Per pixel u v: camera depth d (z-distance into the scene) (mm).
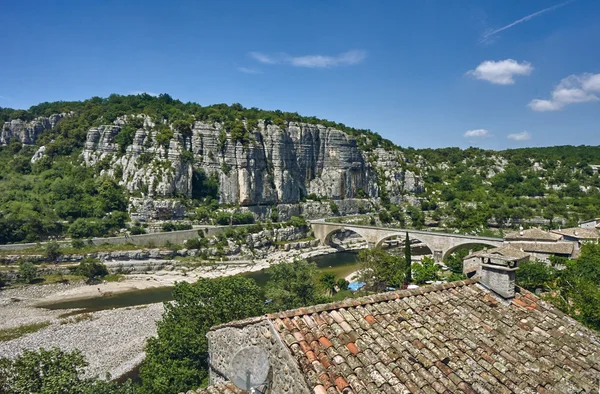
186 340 33312
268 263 135750
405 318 15156
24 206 131875
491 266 17891
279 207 190625
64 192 145125
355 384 11367
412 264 93188
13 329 66750
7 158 183625
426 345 13547
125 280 106625
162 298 91688
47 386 24656
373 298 16219
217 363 20359
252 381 14141
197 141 179000
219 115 194375
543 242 91125
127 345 57719
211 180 178000
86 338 60938
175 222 147250
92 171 166875
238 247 139625
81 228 124625
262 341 14867
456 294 17625
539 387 12406
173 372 31734
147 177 157000
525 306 17188
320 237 169625
